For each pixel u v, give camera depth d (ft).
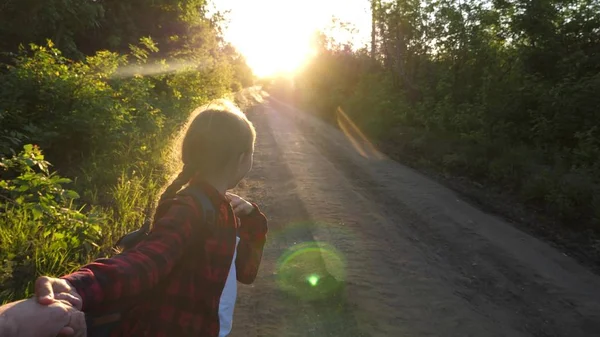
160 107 41.22
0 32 33.94
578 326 14.49
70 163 23.66
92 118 24.03
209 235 4.53
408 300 15.20
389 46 66.13
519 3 45.50
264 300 14.46
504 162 33.32
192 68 54.65
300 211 23.97
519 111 39.88
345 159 40.01
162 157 26.30
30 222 14.06
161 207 4.63
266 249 18.62
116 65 31.22
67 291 3.38
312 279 16.05
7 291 11.08
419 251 19.77
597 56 39.04
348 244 19.88
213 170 4.87
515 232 22.89
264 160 36.88
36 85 24.11
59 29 37.17
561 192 26.43
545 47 43.11
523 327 14.23
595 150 30.66
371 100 65.77
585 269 18.88
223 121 4.89
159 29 58.03
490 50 50.78
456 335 13.34
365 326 13.32
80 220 13.85
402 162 40.22
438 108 50.29
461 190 30.83
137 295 3.84
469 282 17.15
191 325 4.43
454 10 55.36
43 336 3.10
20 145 21.48
